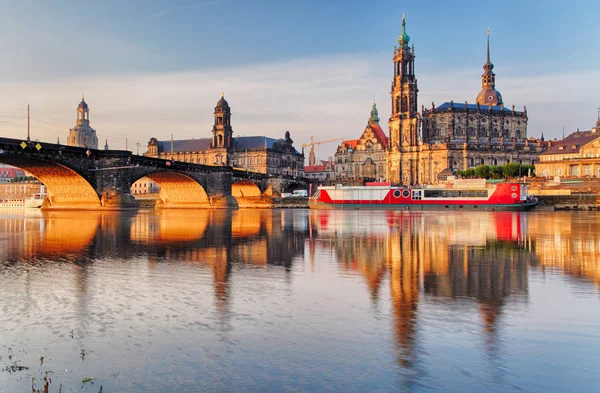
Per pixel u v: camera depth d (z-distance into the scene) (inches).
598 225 2532.0
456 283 927.0
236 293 840.3
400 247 1509.6
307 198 7106.3
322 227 2418.8
